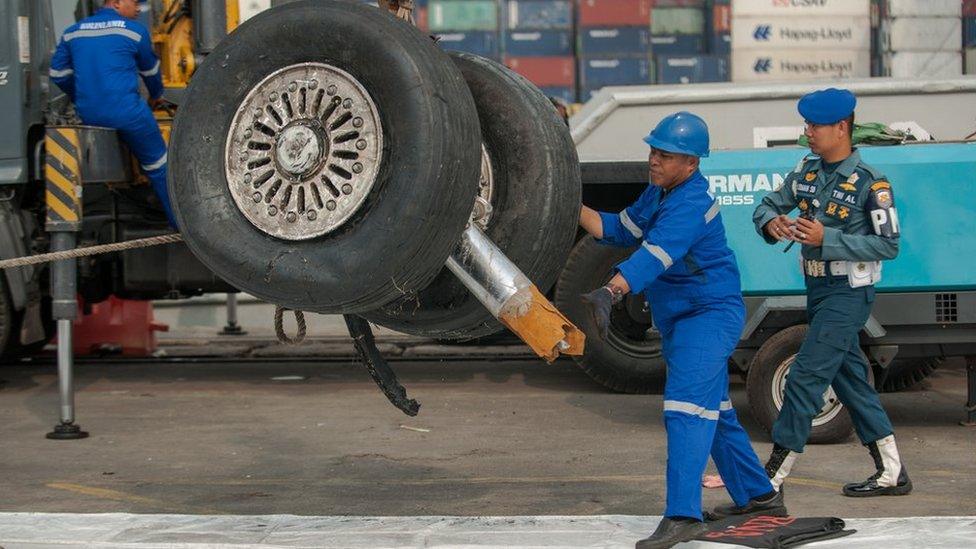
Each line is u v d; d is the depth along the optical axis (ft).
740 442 19.80
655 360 33.60
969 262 27.78
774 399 27.78
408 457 27.20
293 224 18.03
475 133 17.69
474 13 69.41
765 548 18.07
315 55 18.15
